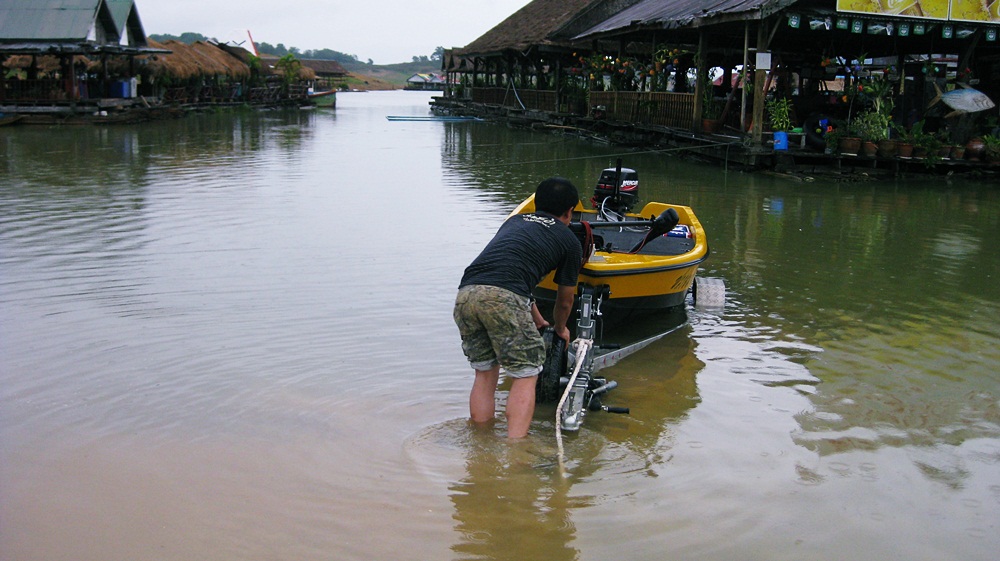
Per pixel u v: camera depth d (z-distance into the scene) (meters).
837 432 4.54
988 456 4.28
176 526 3.52
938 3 16.45
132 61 35.47
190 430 4.40
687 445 4.36
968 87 17.25
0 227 9.87
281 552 3.35
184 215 10.89
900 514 3.72
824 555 3.39
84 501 3.70
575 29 30.12
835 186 15.12
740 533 3.54
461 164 18.17
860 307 6.98
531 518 3.62
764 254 9.04
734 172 16.98
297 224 10.30
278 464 4.05
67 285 7.23
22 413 4.58
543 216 4.70
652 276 5.90
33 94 31.56
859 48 21.89
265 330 6.01
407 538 3.45
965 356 5.77
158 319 6.25
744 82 17.47
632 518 3.64
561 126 27.78
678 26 18.86
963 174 16.92
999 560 3.38
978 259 8.91
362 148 21.98
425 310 6.55
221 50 49.03
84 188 13.48
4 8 31.70
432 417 4.61
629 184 7.92
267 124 32.75
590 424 4.59
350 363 5.37
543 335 5.01
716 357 5.73
